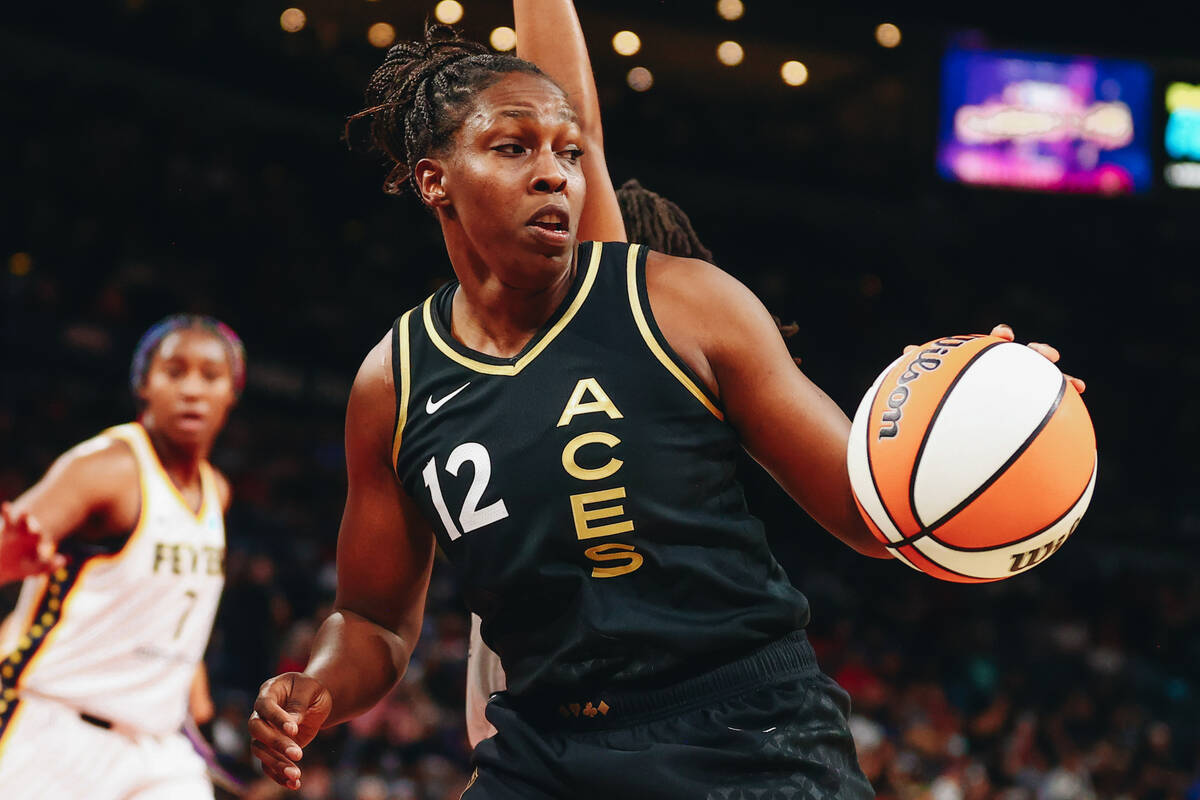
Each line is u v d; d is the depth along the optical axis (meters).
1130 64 21.52
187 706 3.99
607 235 2.43
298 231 19.45
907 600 16.30
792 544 17.30
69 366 13.95
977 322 23.08
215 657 9.60
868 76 22.09
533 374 1.93
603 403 1.90
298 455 15.30
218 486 4.10
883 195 23.50
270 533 12.91
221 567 4.01
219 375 3.91
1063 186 21.67
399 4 19.78
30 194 17.05
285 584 11.58
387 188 2.30
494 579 1.95
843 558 17.22
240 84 19.94
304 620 10.55
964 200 23.02
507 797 1.99
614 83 22.98
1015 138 21.56
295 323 17.88
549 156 1.92
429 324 2.07
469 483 1.94
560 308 1.97
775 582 1.99
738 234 23.06
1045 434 1.78
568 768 1.91
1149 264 23.67
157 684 3.81
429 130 2.01
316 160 20.41
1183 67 21.41
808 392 1.95
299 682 2.01
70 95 18.22
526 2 2.58
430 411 2.00
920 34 20.91
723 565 1.92
